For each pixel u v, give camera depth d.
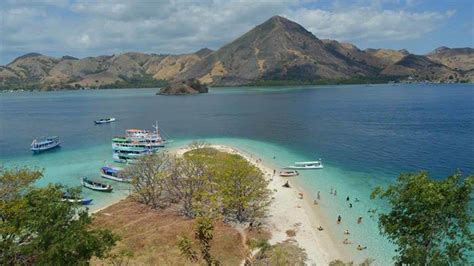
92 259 51.47
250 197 74.75
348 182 103.19
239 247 63.38
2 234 31.88
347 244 67.25
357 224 75.44
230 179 76.12
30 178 50.41
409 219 32.16
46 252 31.42
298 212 81.88
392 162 122.94
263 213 78.94
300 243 67.31
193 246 52.72
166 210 81.38
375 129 189.38
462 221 30.86
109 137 186.12
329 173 112.56
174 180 85.88
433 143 149.25
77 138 185.25
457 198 30.58
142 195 86.69
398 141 156.38
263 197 80.38
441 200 29.81
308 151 144.00
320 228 73.12
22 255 33.88
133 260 53.84
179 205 84.19
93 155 145.12
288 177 109.06
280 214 80.81
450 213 30.58
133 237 64.69
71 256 32.81
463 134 165.88
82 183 106.00
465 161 119.56
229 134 187.25
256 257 60.12
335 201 88.56
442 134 167.88
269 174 112.12
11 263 33.19
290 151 145.00
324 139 167.50
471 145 142.38
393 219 33.28
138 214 78.94
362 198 90.00
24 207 34.19
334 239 69.31
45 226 33.41
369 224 75.25
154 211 80.81
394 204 32.75
